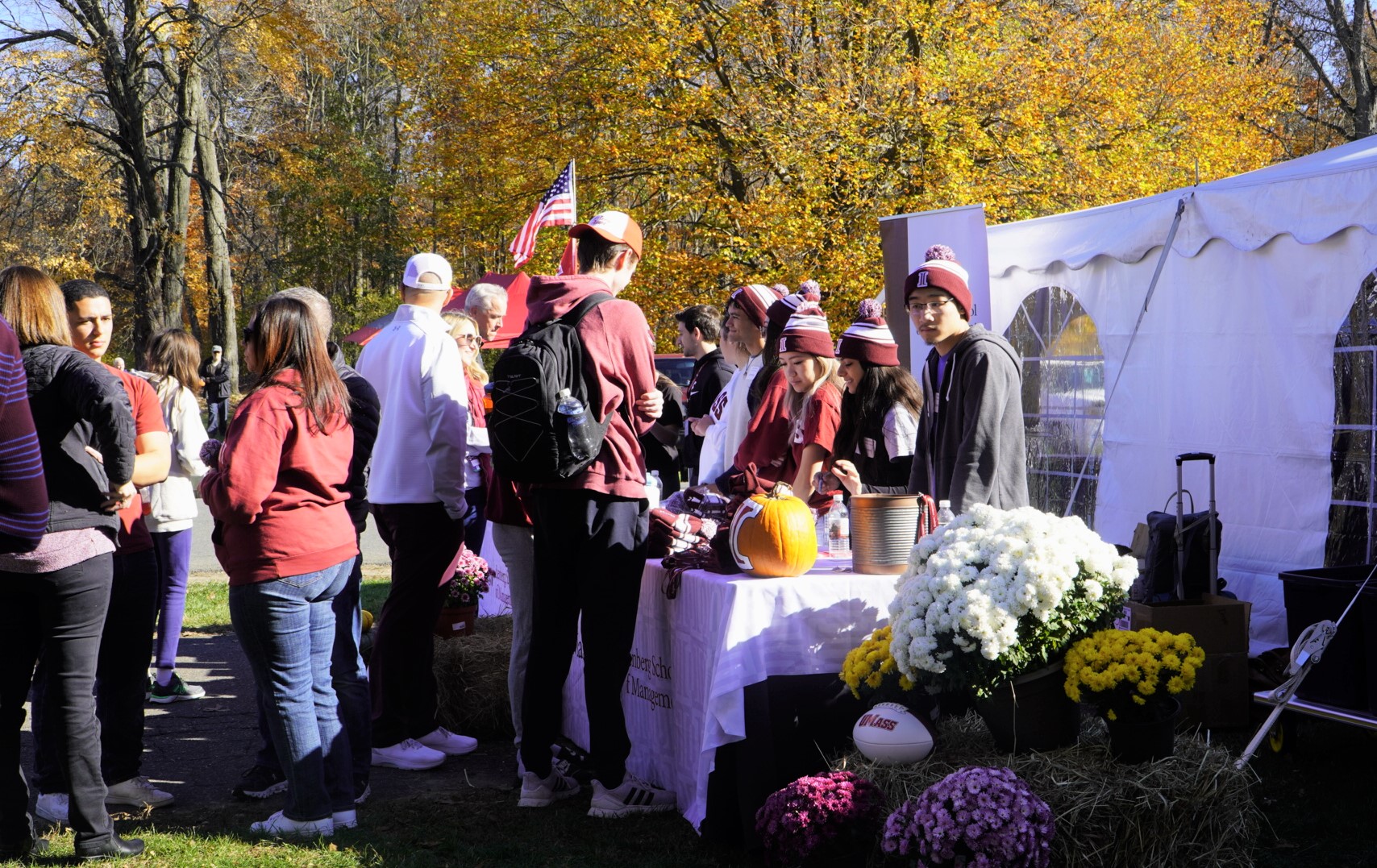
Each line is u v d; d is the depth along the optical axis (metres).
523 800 4.13
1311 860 3.62
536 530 3.92
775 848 3.13
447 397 4.46
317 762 3.77
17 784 3.50
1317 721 5.12
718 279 17.41
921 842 2.87
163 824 3.98
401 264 30.36
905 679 3.20
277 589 3.62
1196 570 5.25
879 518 3.62
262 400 3.54
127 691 4.17
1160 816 3.02
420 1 26.62
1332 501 5.75
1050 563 3.10
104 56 20.78
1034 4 17.17
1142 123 17.19
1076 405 7.82
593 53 17.53
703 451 5.48
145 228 22.23
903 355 7.38
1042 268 8.00
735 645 3.42
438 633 5.53
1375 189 5.41
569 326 3.78
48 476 3.39
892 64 16.33
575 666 4.72
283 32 22.66
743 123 16.83
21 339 3.43
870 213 16.11
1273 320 6.06
